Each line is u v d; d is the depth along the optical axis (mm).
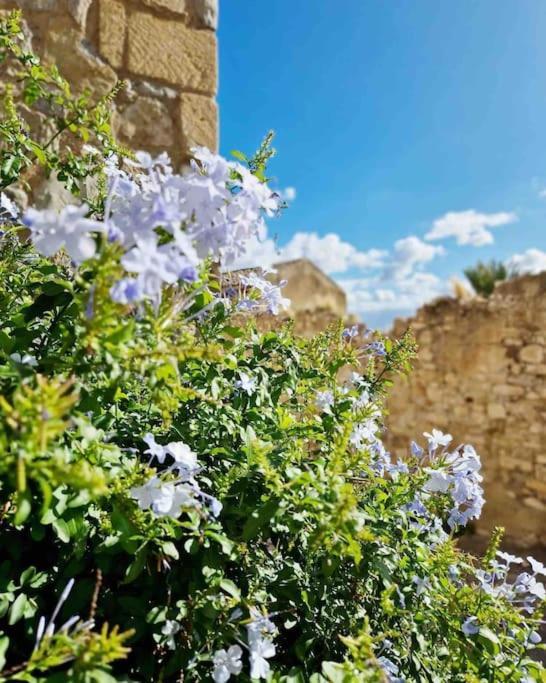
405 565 1197
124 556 1038
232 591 946
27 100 1235
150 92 2455
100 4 2355
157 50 2479
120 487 832
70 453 812
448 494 1397
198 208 874
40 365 871
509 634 1440
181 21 2553
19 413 610
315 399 1456
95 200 1383
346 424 982
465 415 6379
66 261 1317
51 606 975
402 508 1355
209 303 1040
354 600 1188
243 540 1006
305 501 896
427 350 6848
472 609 1214
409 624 1170
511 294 5988
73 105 1251
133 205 860
